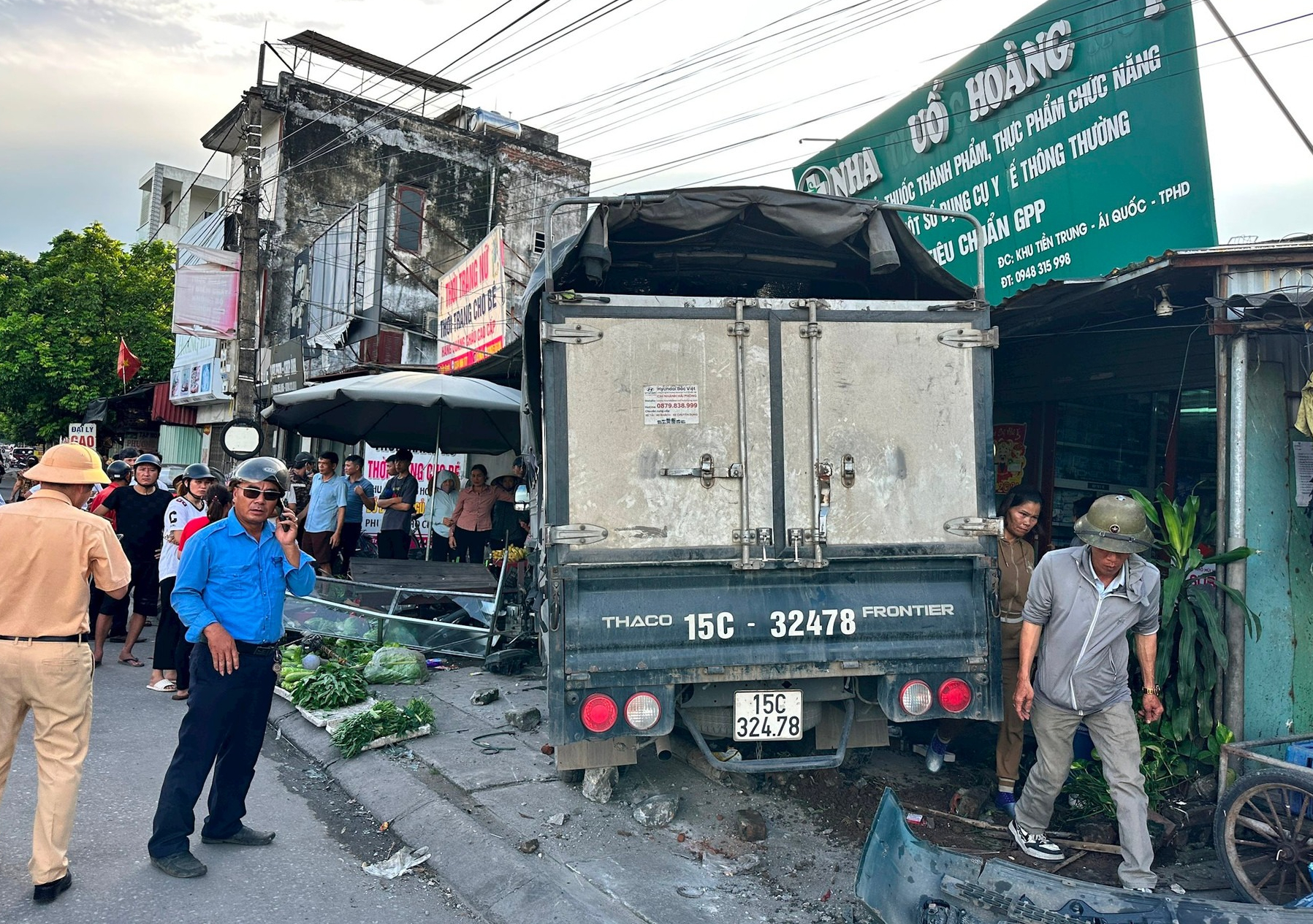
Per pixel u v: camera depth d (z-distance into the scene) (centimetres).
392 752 553
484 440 1284
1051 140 799
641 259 531
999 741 464
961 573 421
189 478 705
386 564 1033
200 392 2270
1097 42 746
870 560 411
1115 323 682
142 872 381
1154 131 707
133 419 2866
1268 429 482
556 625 384
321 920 354
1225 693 450
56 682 352
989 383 431
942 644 411
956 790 488
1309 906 315
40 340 2770
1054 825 441
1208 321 482
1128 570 380
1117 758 377
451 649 770
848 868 398
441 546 1364
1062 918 295
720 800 470
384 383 1023
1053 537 799
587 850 411
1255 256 467
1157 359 695
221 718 388
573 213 2333
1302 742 424
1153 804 432
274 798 493
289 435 1933
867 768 516
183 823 383
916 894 330
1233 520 456
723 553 402
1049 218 809
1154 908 304
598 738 381
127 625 888
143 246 3034
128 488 783
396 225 2111
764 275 563
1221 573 458
